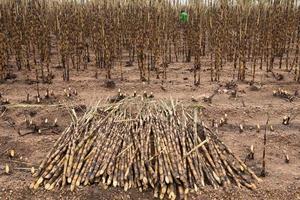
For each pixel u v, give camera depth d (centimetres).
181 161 437
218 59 774
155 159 445
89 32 1052
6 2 969
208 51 1006
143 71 779
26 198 427
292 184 443
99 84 752
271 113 626
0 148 528
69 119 606
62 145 473
